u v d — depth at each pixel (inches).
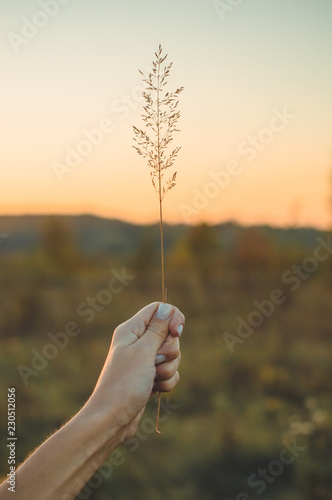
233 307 523.2
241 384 312.8
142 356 42.7
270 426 245.4
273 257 764.0
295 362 348.5
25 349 357.4
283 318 458.0
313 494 181.3
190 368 334.0
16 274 628.7
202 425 249.8
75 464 36.4
